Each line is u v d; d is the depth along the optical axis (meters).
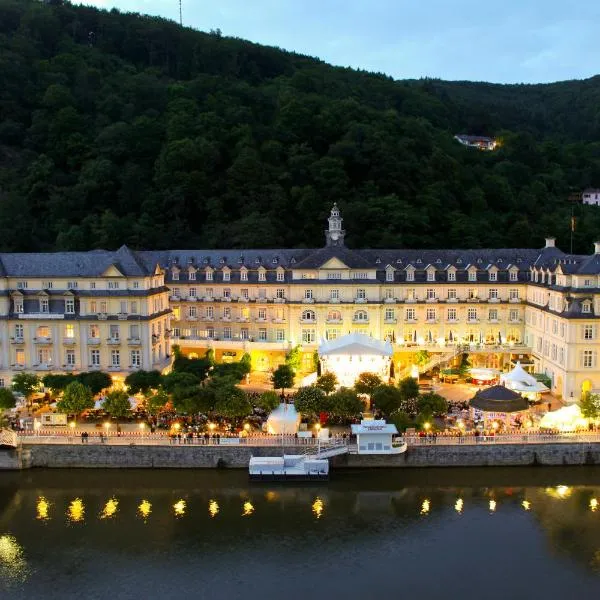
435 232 194.75
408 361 138.50
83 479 94.31
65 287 124.00
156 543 76.75
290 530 79.62
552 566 72.06
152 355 122.69
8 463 96.44
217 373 119.19
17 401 113.56
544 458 95.25
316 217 192.38
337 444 95.06
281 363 140.50
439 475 94.31
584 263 116.50
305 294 139.50
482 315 142.12
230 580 69.44
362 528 80.06
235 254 150.38
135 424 103.81
